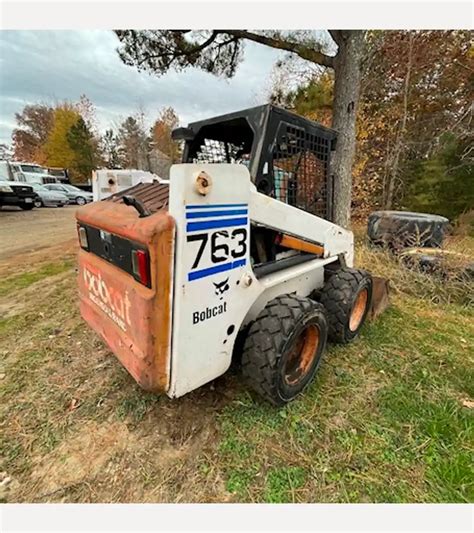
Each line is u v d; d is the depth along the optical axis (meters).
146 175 2.84
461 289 3.79
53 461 1.63
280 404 1.88
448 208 9.18
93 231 1.88
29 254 6.10
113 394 2.10
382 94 9.11
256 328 1.81
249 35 4.82
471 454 1.64
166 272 1.33
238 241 1.57
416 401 2.03
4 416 1.93
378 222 5.35
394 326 3.10
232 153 2.60
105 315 1.80
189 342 1.45
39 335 2.88
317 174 2.36
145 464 1.61
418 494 1.45
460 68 8.73
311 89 7.54
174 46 5.16
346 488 1.48
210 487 1.49
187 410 1.94
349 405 1.99
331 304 2.55
